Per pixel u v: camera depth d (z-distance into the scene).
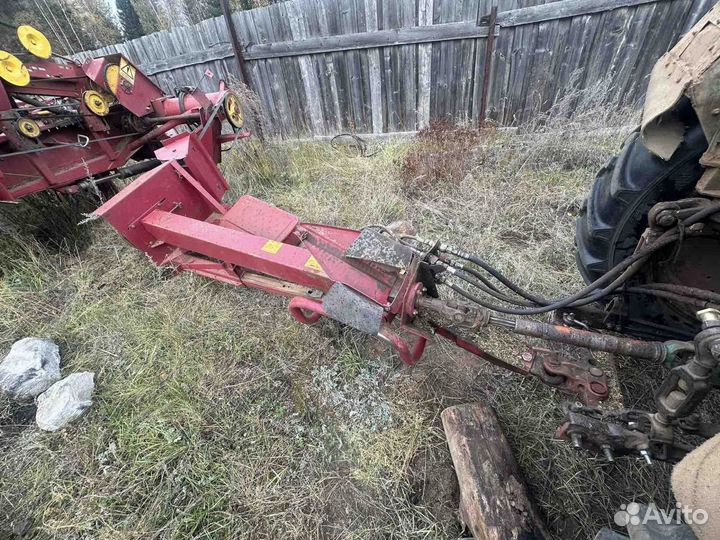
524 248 3.16
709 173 1.26
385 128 5.64
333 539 1.72
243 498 1.85
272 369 2.41
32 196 3.46
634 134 1.65
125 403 2.26
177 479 1.91
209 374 2.39
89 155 3.31
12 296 2.93
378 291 1.75
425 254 1.75
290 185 4.55
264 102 5.90
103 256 3.37
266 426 2.14
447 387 2.22
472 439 1.73
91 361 2.54
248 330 2.63
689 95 1.14
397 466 1.92
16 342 2.52
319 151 5.12
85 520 1.79
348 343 2.50
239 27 5.25
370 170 4.41
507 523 1.46
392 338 1.79
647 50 4.18
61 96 2.95
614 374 1.93
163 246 2.82
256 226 2.65
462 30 4.52
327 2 4.79
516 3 4.24
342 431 2.09
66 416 2.15
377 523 1.76
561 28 4.25
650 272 1.64
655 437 1.26
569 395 1.96
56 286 3.11
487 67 4.65
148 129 3.67
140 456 2.01
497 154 4.03
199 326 2.68
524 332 1.50
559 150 4.02
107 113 3.21
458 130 4.16
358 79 5.30
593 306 1.94
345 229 2.39
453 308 1.59
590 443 1.39
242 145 4.59
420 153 4.04
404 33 4.71
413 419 2.09
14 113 2.62
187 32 5.50
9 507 1.87
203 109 3.34
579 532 1.65
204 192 2.82
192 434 2.09
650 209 1.50
